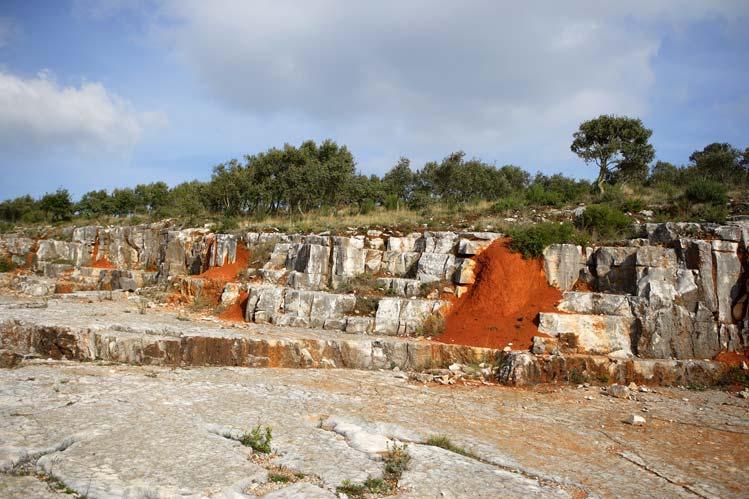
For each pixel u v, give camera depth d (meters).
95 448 8.85
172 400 12.73
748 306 19.36
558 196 32.34
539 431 12.86
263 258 28.92
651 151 36.62
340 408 13.38
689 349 18.97
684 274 20.36
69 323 19.28
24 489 7.25
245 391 14.34
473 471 9.36
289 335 20.17
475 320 21.27
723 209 24.03
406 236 27.59
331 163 40.84
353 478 8.53
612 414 14.64
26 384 13.29
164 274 32.72
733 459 11.42
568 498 8.63
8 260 39.28
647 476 10.28
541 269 22.92
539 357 18.03
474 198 38.34
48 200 50.78
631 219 25.39
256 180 41.88
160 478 7.81
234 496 7.50
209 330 20.11
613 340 19.31
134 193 58.12
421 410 13.95
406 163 49.41
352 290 24.66
